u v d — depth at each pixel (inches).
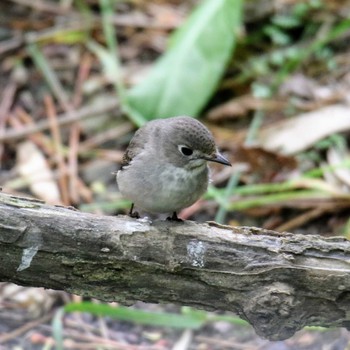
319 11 598.2
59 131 537.3
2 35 600.4
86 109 546.9
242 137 516.7
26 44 590.2
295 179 466.6
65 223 287.7
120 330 419.5
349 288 285.7
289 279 286.5
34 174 507.2
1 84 570.3
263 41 591.8
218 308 296.0
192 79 523.2
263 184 488.7
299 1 599.5
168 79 522.6
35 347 406.6
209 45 530.9
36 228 286.5
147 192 332.2
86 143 528.1
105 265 290.0
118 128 536.4
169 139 328.5
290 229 461.1
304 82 554.3
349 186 474.0
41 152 522.3
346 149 500.4
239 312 295.1
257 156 485.7
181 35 539.5
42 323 423.2
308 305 289.6
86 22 607.5
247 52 583.5
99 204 482.0
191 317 402.3
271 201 470.3
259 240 292.5
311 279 285.9
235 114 534.0
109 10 596.7
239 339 406.6
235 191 463.8
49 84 568.7
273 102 536.7
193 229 294.8
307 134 500.4
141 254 289.7
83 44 595.2
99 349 405.1
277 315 285.7
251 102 535.5
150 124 344.5
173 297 295.6
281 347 396.2
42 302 434.9
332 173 481.4
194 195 334.6
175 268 289.3
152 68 548.4
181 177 329.1
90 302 406.6
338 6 602.2
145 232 291.6
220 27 534.9
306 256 288.5
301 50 573.0
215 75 525.7
